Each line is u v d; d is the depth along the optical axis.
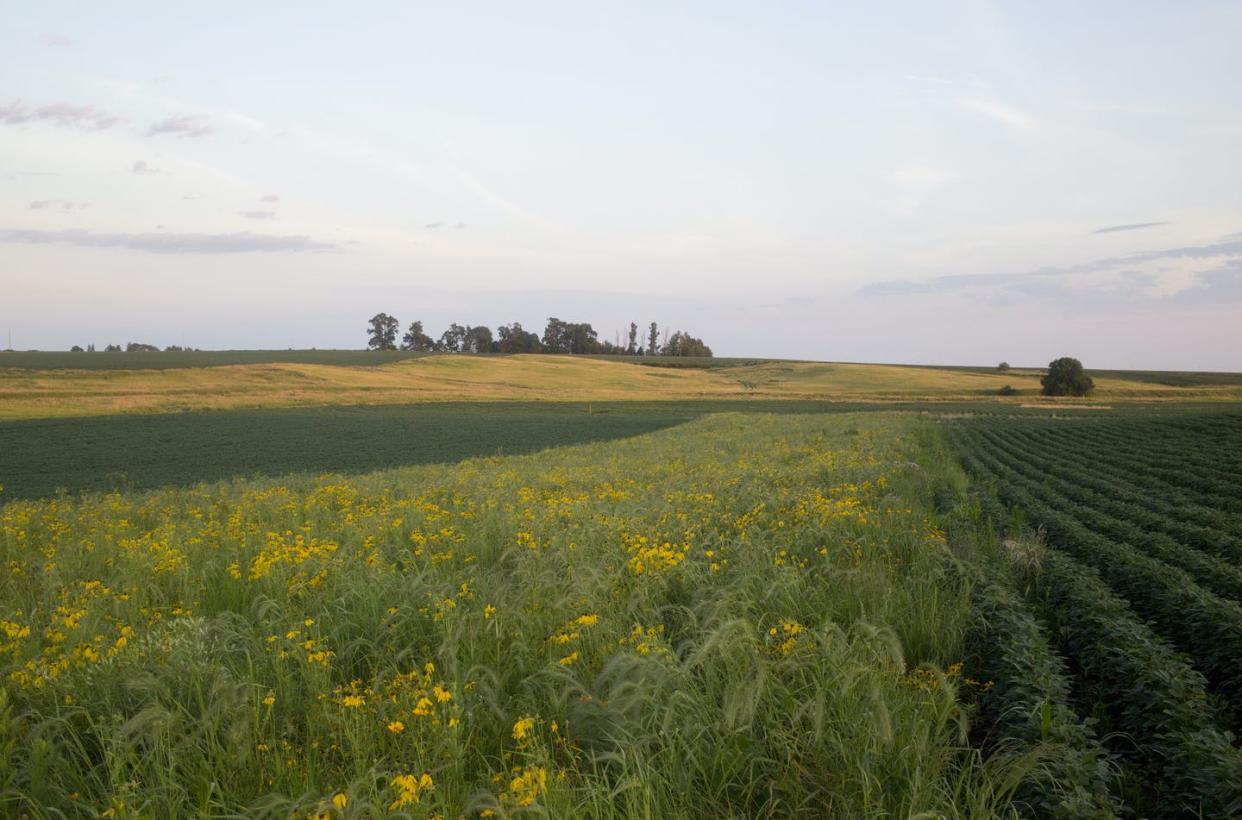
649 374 125.19
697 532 10.16
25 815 3.95
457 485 19.97
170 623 6.58
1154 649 6.46
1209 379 127.75
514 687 5.62
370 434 48.28
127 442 42.59
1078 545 11.88
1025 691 5.50
